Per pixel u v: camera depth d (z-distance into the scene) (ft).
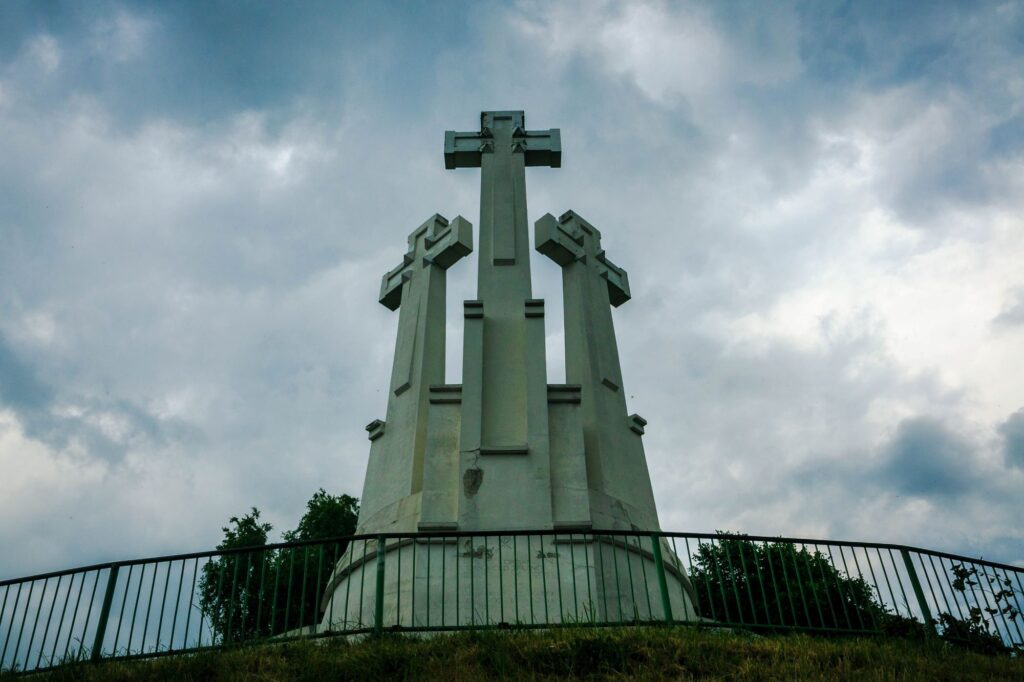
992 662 33.12
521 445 42.70
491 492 41.55
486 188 54.13
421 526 40.83
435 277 53.21
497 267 50.03
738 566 50.67
